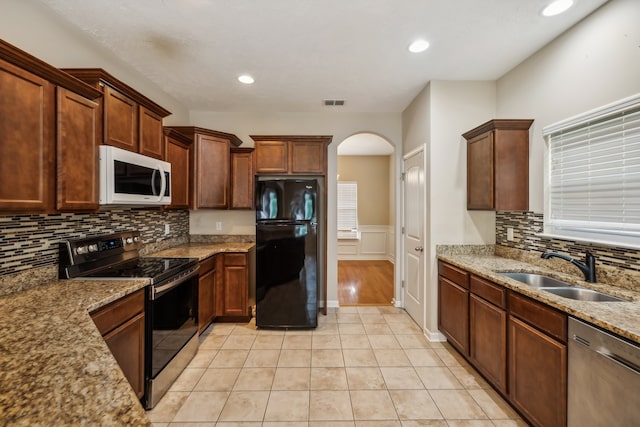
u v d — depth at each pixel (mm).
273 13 1932
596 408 1278
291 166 3492
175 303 2244
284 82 2998
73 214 2072
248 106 3691
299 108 3756
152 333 1933
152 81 2975
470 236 2932
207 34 2174
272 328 3201
